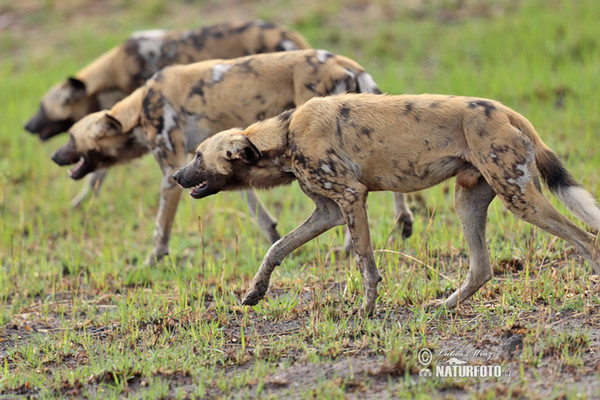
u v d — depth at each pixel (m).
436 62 35.78
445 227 20.62
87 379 15.02
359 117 15.71
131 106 21.92
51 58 42.22
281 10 43.59
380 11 41.84
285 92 20.08
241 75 20.31
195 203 25.70
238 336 16.45
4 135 32.84
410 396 12.91
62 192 27.52
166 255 21.97
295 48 25.16
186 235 23.86
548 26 36.34
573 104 29.14
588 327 15.02
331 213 16.34
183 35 26.30
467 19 39.72
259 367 14.52
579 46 34.53
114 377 14.78
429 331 15.57
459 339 15.10
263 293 16.42
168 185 21.41
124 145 22.50
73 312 18.28
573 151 24.98
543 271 17.81
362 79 20.09
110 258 22.39
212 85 20.56
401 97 15.83
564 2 38.50
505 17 38.97
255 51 25.61
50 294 20.39
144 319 17.80
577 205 15.29
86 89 26.47
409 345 14.84
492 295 16.95
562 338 14.31
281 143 16.12
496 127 14.86
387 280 17.91
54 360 16.27
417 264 18.80
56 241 24.48
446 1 41.50
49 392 14.66
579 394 12.51
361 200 15.74
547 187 15.70
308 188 16.17
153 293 19.20
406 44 38.03
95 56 41.38
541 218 14.82
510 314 15.92
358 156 15.70
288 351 15.35
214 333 16.34
